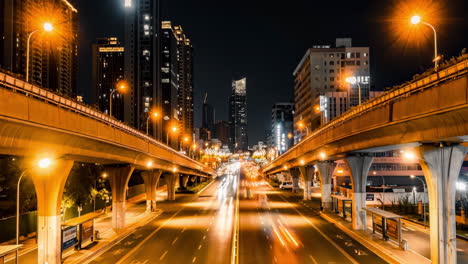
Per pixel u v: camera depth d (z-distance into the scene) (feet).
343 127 156.04
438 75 86.74
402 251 128.67
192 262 121.19
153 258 127.95
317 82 611.88
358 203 174.09
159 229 187.11
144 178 259.39
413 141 107.24
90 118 120.37
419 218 202.59
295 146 293.43
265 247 141.79
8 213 200.54
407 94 100.63
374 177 451.53
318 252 132.98
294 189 422.00
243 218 221.46
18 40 646.33
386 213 148.87
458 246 140.36
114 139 143.23
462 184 260.01
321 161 248.93
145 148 192.54
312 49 615.16
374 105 120.57
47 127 94.48
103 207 267.59
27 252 141.28
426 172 106.73
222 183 573.74
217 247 142.92
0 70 78.13
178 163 310.45
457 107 81.25
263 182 583.17
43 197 121.19
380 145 128.77
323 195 249.34
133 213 251.80
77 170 210.79
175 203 314.96
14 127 86.63
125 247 146.61
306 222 205.16
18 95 83.35
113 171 188.24
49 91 95.40
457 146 104.83
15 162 179.63
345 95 565.94
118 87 178.70
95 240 156.46
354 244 146.72
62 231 124.88
